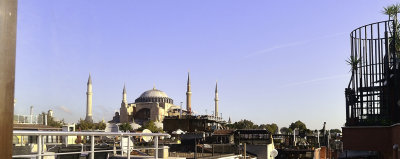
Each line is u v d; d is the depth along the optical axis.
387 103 18.27
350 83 20.58
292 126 139.62
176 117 87.00
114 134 10.20
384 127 18.09
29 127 34.47
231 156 30.06
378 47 19.19
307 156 50.12
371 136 18.64
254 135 59.06
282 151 51.28
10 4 2.98
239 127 144.75
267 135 58.72
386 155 17.95
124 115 183.25
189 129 84.56
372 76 19.31
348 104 20.47
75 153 8.98
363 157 21.23
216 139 56.62
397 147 15.77
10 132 2.94
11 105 2.96
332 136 63.25
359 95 19.84
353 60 19.86
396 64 18.95
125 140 22.92
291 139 67.69
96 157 10.66
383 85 18.91
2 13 2.92
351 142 19.55
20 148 11.12
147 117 184.88
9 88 2.95
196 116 87.25
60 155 9.20
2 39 2.91
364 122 19.23
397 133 15.80
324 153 39.91
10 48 2.97
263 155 41.28
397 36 20.00
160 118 179.25
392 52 19.50
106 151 10.76
